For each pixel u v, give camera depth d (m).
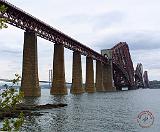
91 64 169.62
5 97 8.83
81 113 53.50
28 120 40.94
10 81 9.04
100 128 35.78
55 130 33.62
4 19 9.61
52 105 64.69
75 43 143.12
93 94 147.50
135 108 67.81
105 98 114.19
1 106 8.71
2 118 36.88
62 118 44.81
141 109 64.81
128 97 128.62
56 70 121.50
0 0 80.69
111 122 41.66
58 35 122.00
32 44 97.81
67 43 133.25
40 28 106.00
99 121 42.59
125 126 37.88
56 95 118.06
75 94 138.50
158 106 74.25
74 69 144.88
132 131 34.03
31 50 97.44
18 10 89.81
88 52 166.88
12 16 89.81
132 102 91.88
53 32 117.19
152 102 92.25
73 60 145.75
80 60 147.50
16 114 42.12
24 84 94.31
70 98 104.06
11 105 8.80
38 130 33.28
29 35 98.38
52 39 117.12
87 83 168.75
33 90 94.44
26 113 47.03
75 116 48.19
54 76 121.56
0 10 9.77
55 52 123.00
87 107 68.25
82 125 38.03
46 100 87.19
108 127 36.72
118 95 149.75
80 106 70.69
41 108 58.34
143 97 130.62
